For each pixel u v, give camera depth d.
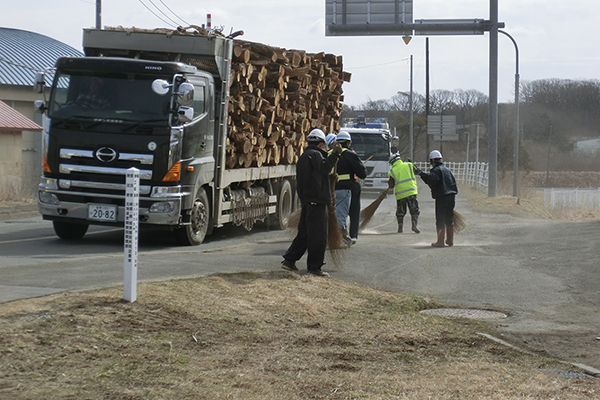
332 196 9.28
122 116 11.13
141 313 6.15
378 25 23.83
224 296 7.24
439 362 5.58
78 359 4.93
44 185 11.38
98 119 11.16
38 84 11.34
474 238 14.62
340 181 12.05
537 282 9.56
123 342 5.38
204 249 11.66
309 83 16.64
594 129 72.69
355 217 12.52
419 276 9.83
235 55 12.86
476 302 8.41
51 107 11.36
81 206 11.22
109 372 4.74
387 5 23.94
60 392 4.33
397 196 15.91
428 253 11.95
